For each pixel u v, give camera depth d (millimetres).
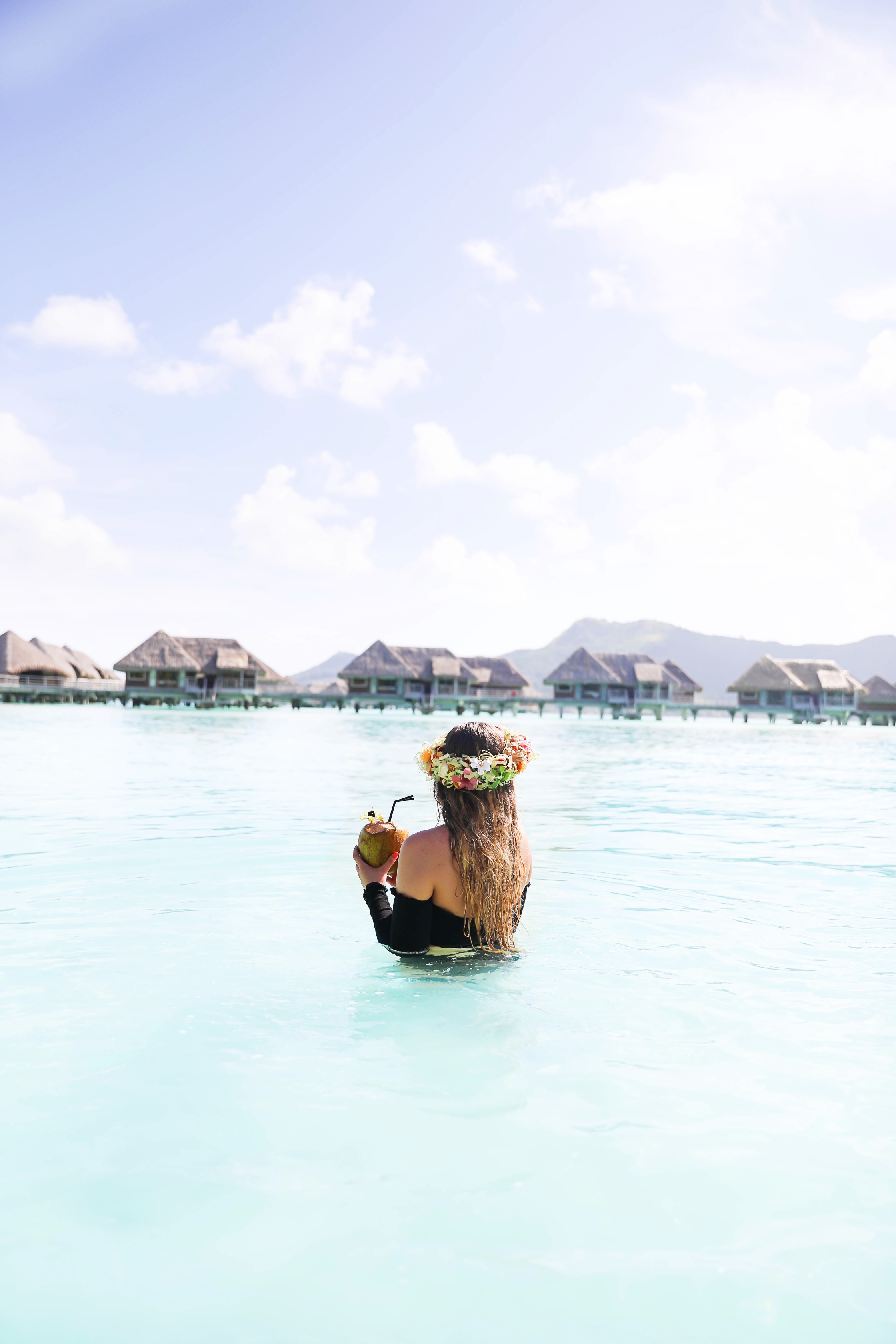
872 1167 2033
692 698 76250
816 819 8555
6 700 61875
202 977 3342
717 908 4617
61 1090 2383
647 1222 1813
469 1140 2135
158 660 62750
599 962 3600
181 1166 2010
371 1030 2814
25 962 3521
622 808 9383
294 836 6785
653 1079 2482
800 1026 2906
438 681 69000
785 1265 1682
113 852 6016
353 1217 1822
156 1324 1516
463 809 3566
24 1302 1555
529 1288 1612
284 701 72938
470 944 3604
